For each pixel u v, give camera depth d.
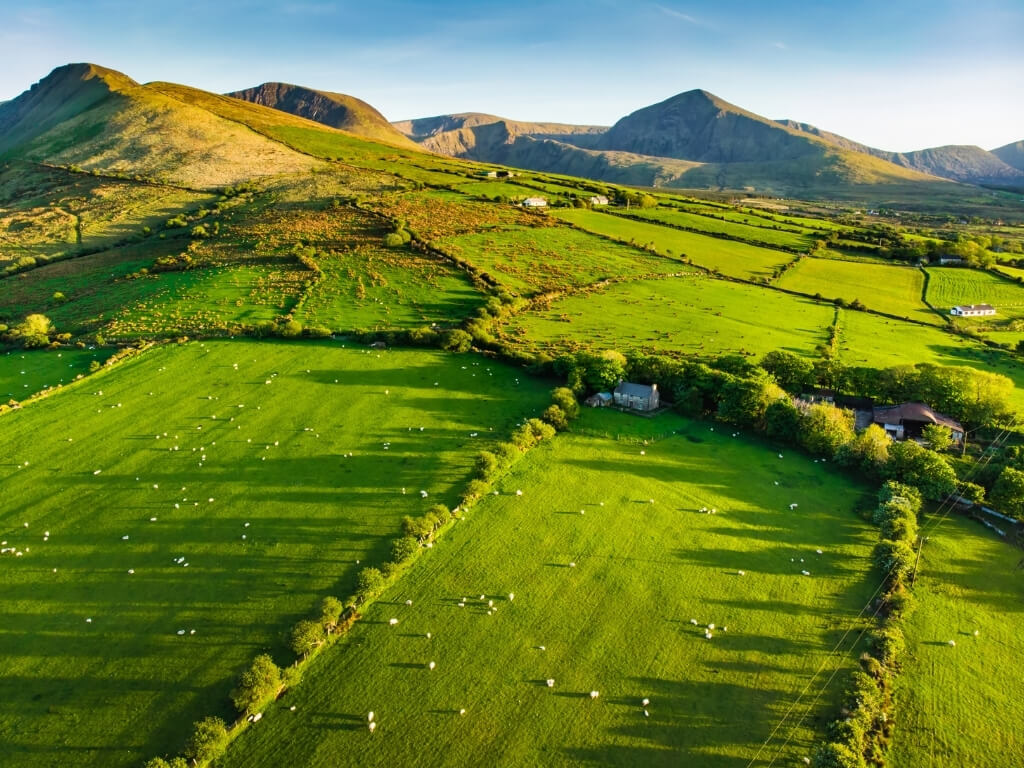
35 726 41.84
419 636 49.94
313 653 47.91
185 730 41.66
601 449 80.38
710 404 93.75
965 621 53.25
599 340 116.62
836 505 69.88
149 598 53.06
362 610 52.31
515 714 43.59
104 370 99.12
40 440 78.69
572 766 40.19
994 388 90.62
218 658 47.25
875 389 96.44
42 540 60.12
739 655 49.22
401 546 57.94
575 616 52.62
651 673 47.34
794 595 55.91
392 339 111.50
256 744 40.94
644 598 54.88
